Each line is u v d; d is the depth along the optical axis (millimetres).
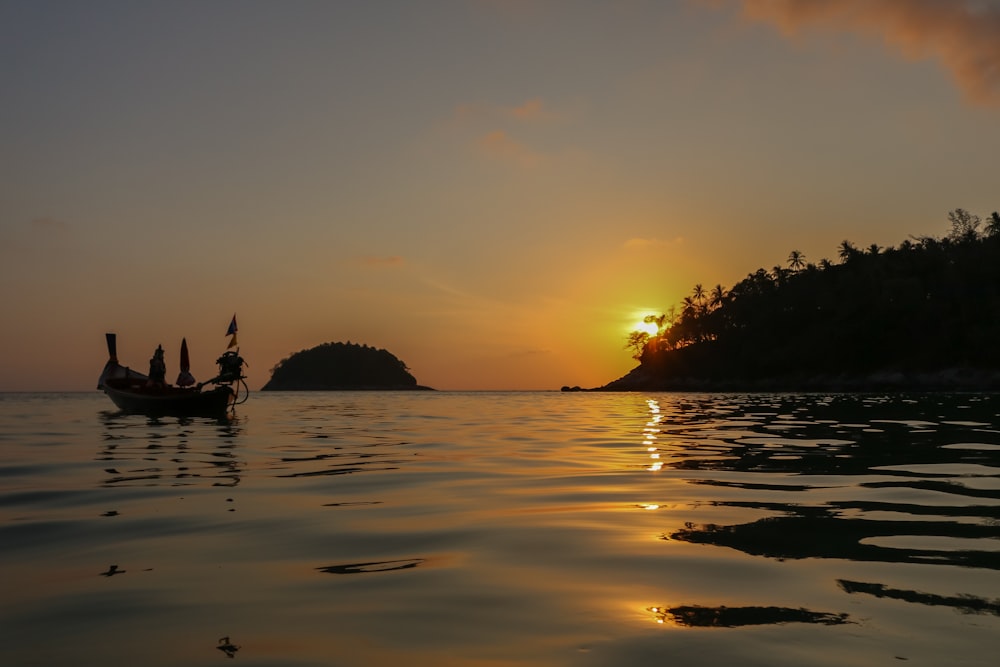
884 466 10164
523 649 3361
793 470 9914
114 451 13547
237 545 5590
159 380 28953
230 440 16328
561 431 19453
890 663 3115
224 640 3533
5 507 7398
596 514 6715
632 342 179125
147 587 4469
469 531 6004
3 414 31094
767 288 133250
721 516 6551
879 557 4977
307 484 8922
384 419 27406
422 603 4070
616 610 3908
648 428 20375
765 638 3439
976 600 4000
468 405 52375
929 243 110062
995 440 14211
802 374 116000
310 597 4211
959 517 6383
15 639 3584
